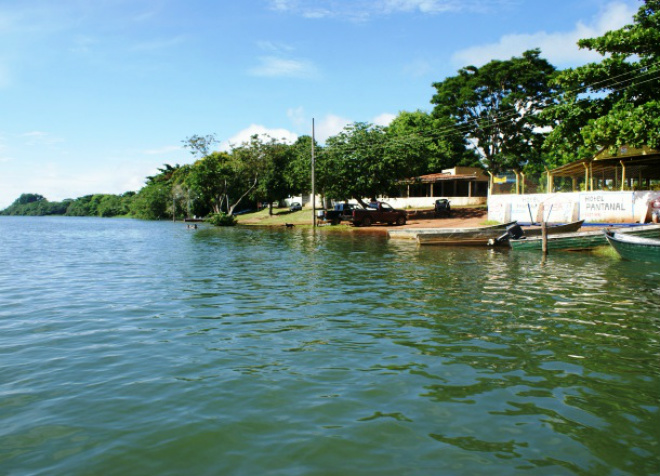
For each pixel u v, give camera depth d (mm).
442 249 25469
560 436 4977
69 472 4316
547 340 8359
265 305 11367
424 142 48656
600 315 10164
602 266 17984
